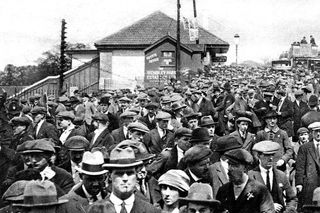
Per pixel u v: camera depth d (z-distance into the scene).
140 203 6.63
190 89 24.11
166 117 12.76
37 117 14.99
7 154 10.45
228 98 20.72
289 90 26.72
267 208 7.67
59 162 11.09
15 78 67.12
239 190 7.78
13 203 6.61
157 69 50.84
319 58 55.19
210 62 55.03
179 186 7.20
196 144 9.82
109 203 6.41
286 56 70.75
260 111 16.48
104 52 52.75
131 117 13.86
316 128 11.47
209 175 9.13
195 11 52.56
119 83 51.56
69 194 7.45
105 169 7.20
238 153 7.75
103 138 13.30
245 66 51.41
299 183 11.58
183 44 50.28
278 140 13.04
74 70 50.59
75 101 23.23
